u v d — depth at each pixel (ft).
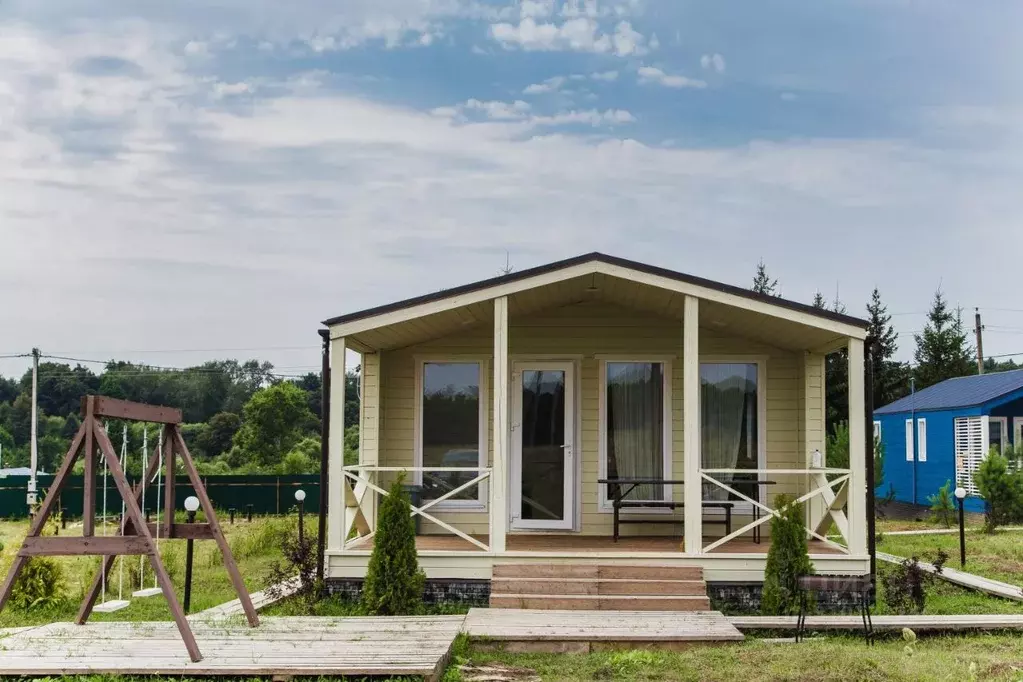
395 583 32.76
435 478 42.52
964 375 122.01
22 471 140.05
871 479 35.42
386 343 40.75
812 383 41.50
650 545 37.78
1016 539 57.00
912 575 34.96
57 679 23.32
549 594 33.45
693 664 25.44
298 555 37.35
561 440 42.37
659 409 42.63
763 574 34.01
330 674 23.41
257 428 166.61
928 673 23.98
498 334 35.06
